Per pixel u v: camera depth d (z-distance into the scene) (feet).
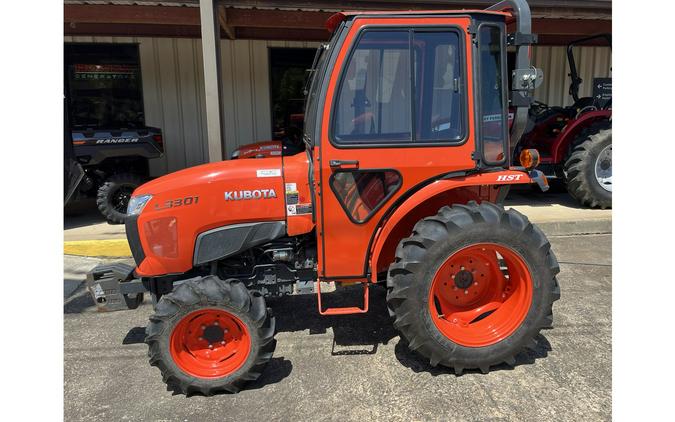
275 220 8.72
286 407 7.89
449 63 8.29
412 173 8.47
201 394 8.36
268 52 27.96
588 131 19.81
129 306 9.67
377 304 11.89
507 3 8.66
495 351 8.52
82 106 26.61
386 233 8.48
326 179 8.39
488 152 8.69
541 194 24.38
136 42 26.73
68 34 24.97
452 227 8.07
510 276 9.01
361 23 8.02
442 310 9.06
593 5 18.93
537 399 7.90
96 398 8.33
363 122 8.32
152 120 27.81
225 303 8.02
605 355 9.23
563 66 31.37
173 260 8.64
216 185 8.52
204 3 15.55
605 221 18.04
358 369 8.98
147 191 8.69
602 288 12.66
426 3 17.43
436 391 8.20
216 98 16.10
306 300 12.30
